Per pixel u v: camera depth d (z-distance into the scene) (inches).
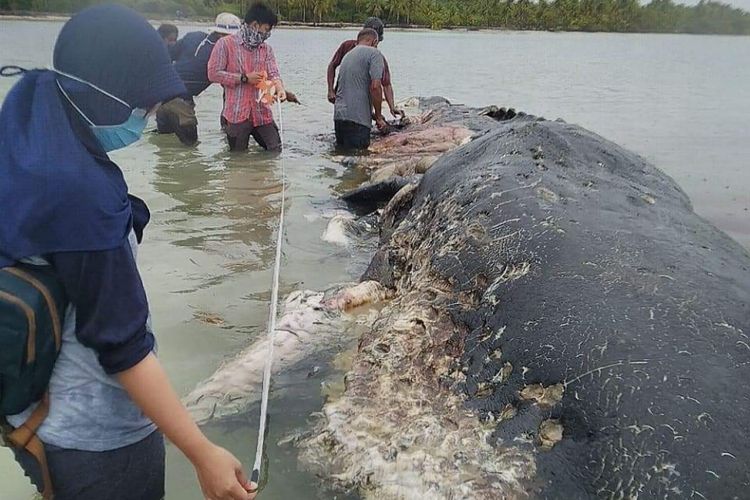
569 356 111.3
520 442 106.3
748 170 323.9
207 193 272.7
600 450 99.6
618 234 136.1
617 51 1449.3
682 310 112.9
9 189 71.7
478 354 124.6
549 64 1015.6
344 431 117.6
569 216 143.6
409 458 109.3
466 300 139.2
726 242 150.5
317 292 175.2
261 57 345.1
